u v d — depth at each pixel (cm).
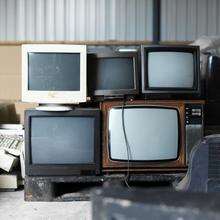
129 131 272
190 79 281
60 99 272
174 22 400
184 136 275
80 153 276
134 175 278
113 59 279
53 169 276
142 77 276
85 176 277
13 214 252
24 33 401
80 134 275
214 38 340
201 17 401
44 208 265
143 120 272
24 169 297
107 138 273
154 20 397
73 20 399
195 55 279
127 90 276
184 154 276
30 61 272
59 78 272
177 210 68
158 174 278
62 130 275
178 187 193
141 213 70
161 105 271
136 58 277
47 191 280
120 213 72
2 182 311
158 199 72
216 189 178
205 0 399
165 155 276
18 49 388
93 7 398
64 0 397
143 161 275
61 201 280
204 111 295
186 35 400
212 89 304
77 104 283
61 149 276
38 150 276
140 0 398
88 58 279
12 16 400
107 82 279
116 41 399
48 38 401
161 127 273
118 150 274
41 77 272
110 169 277
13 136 326
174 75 279
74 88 273
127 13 399
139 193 75
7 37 401
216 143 177
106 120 273
